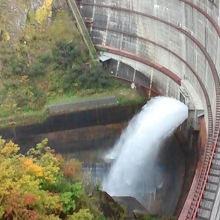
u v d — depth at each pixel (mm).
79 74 72312
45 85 72312
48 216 29156
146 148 60156
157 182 55812
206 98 51531
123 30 72500
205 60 52719
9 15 75250
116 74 73688
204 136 49375
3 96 71188
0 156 33844
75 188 33312
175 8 59750
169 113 59531
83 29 75562
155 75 67812
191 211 32594
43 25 75938
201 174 36844
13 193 28656
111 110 68688
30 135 68938
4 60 73188
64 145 68625
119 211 40219
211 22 49812
